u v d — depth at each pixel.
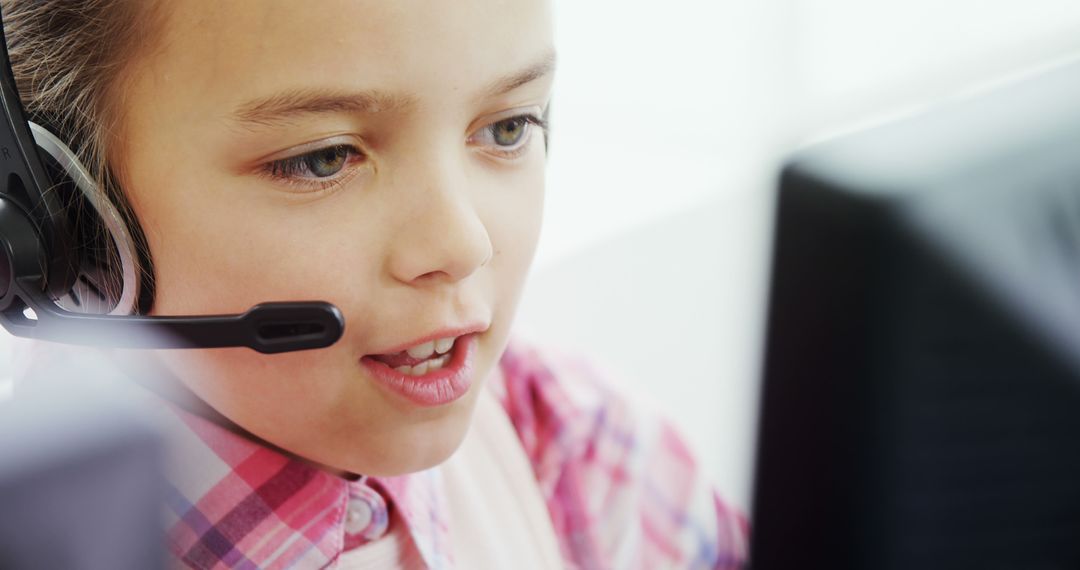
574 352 0.80
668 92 2.31
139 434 0.24
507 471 0.69
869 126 0.45
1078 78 0.45
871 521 0.44
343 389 0.48
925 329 0.43
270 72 0.42
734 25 2.32
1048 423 0.43
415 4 0.42
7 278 0.46
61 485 0.23
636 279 1.84
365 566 0.60
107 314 0.48
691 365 1.66
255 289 0.46
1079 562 0.44
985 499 0.44
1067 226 0.43
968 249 0.43
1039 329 0.42
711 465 1.46
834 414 0.44
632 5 2.28
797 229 0.44
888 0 2.33
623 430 0.76
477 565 0.65
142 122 0.45
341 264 0.45
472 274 0.47
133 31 0.43
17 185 0.46
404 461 0.51
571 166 2.15
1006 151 0.44
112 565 0.23
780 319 0.44
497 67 0.45
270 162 0.44
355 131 0.44
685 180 2.11
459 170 0.46
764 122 2.28
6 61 0.45
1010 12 2.29
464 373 0.50
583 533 0.72
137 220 0.46
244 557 0.56
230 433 0.57
